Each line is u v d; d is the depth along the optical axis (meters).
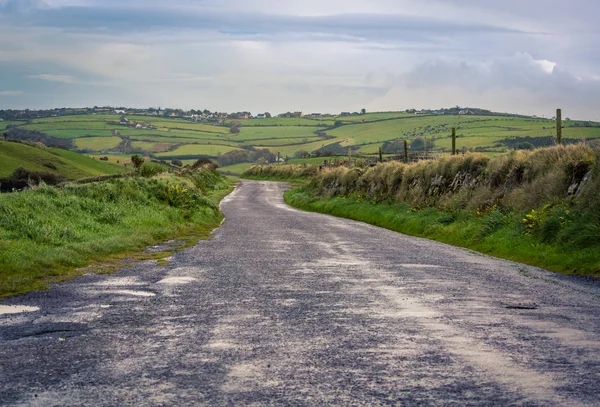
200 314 7.94
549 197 17.28
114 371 5.41
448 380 5.10
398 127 193.88
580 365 5.52
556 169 18.27
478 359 5.74
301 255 15.01
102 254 14.23
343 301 8.88
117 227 18.47
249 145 193.12
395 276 11.46
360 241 19.05
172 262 13.51
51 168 95.81
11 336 6.75
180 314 7.95
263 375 5.28
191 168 75.69
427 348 6.17
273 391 4.84
